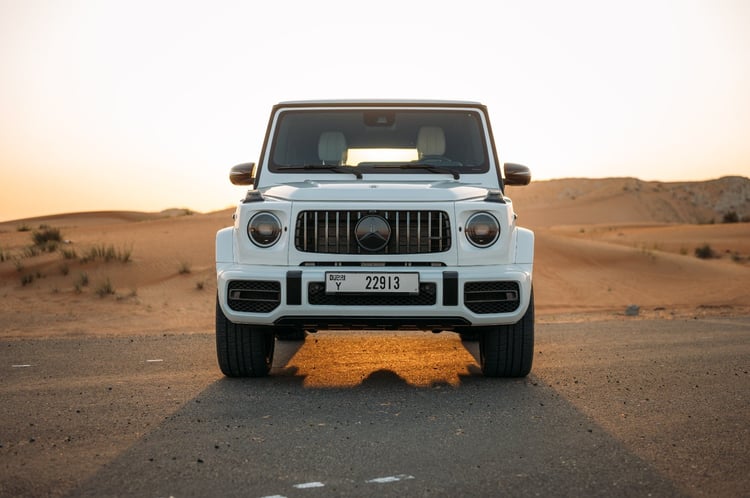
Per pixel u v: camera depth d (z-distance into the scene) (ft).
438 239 18.56
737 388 18.52
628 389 18.51
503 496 10.50
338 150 22.59
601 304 60.70
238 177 22.74
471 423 14.96
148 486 10.95
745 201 480.23
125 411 16.07
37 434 14.07
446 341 28.96
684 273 77.41
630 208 442.50
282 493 10.64
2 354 25.02
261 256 18.75
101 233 97.30
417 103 23.09
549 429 14.40
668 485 10.95
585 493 10.61
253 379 20.31
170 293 56.70
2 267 64.03
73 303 51.44
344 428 14.57
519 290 18.61
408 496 10.52
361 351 26.21
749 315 44.78
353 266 18.51
